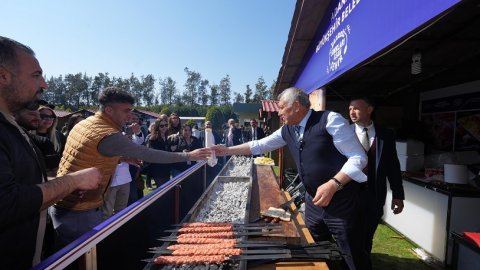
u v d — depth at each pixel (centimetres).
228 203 294
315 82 357
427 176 345
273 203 284
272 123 1188
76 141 202
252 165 512
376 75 450
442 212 307
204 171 469
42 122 299
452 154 380
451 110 441
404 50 331
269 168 527
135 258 190
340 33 236
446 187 301
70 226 201
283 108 199
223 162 734
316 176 192
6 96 118
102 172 205
